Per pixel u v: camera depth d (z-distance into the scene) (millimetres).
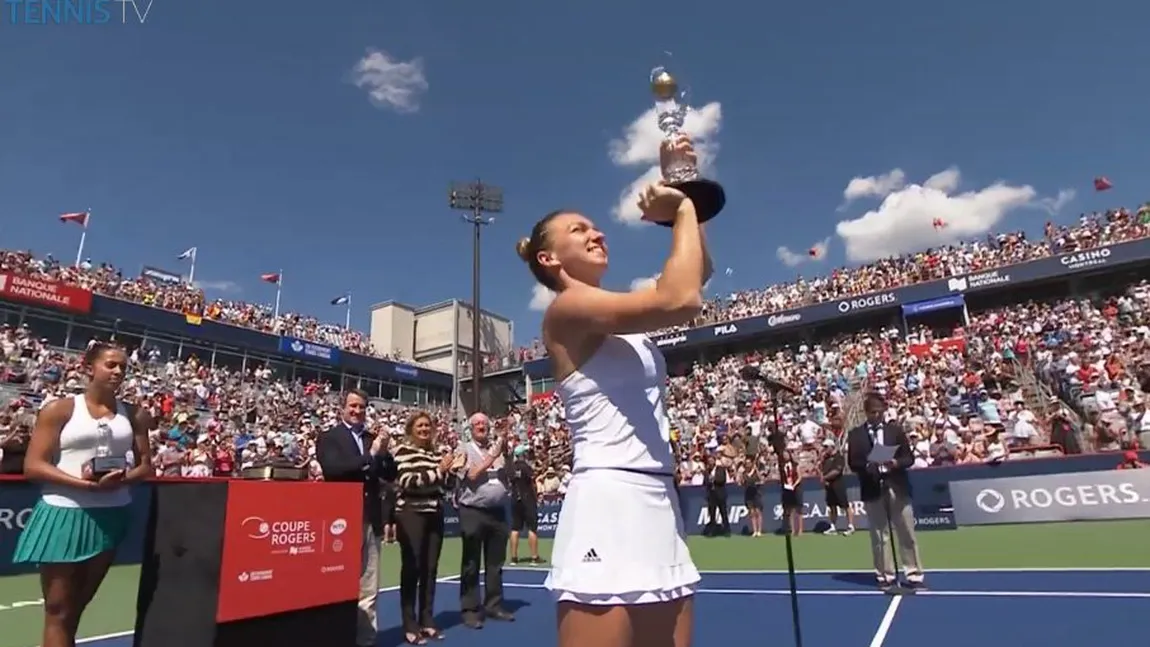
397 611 7297
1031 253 28188
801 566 9414
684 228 1612
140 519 11422
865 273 32156
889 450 7121
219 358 30641
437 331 41844
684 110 1913
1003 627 5312
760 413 22656
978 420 16078
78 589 3812
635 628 1535
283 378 32969
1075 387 17828
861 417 19766
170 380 26109
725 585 8117
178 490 4184
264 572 4219
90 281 27734
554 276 1828
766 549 11570
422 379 38594
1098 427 14539
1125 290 26359
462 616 6492
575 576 1540
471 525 6520
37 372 21969
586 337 1681
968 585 7113
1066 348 21000
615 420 1642
